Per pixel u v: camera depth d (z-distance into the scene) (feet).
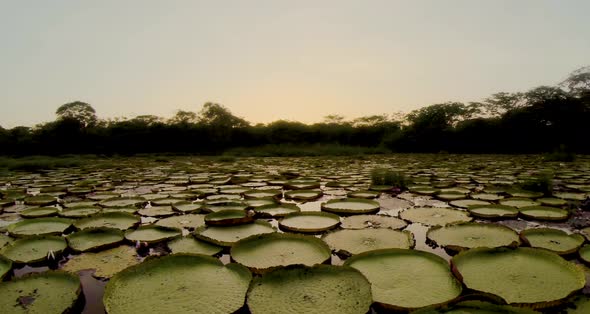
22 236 10.90
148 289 6.93
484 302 5.53
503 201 15.57
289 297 6.46
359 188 20.62
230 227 11.69
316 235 11.10
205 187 21.54
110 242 9.96
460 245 9.71
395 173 21.61
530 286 6.85
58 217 13.46
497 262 8.00
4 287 7.07
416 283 7.09
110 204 15.78
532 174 26.12
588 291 6.76
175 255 8.34
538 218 12.47
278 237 10.23
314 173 29.55
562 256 8.77
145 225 11.83
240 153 73.20
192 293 6.75
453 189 19.24
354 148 76.18
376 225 11.92
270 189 20.11
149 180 25.50
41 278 7.47
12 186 23.25
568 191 18.40
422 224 12.21
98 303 6.72
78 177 28.27
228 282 7.22
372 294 6.62
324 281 7.02
